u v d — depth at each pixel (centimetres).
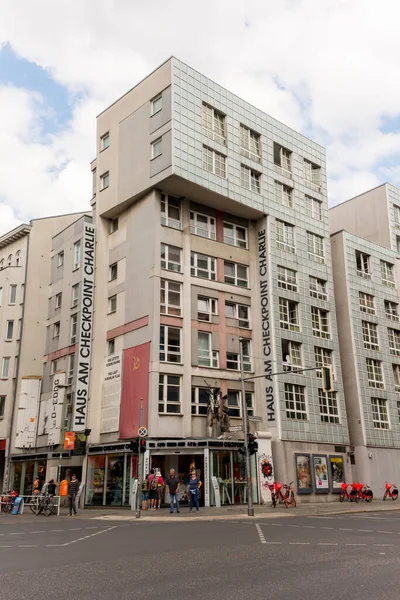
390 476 4016
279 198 4031
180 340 3306
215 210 3756
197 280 3484
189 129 3512
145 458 2897
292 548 1251
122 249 3619
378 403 4200
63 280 4059
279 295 3769
